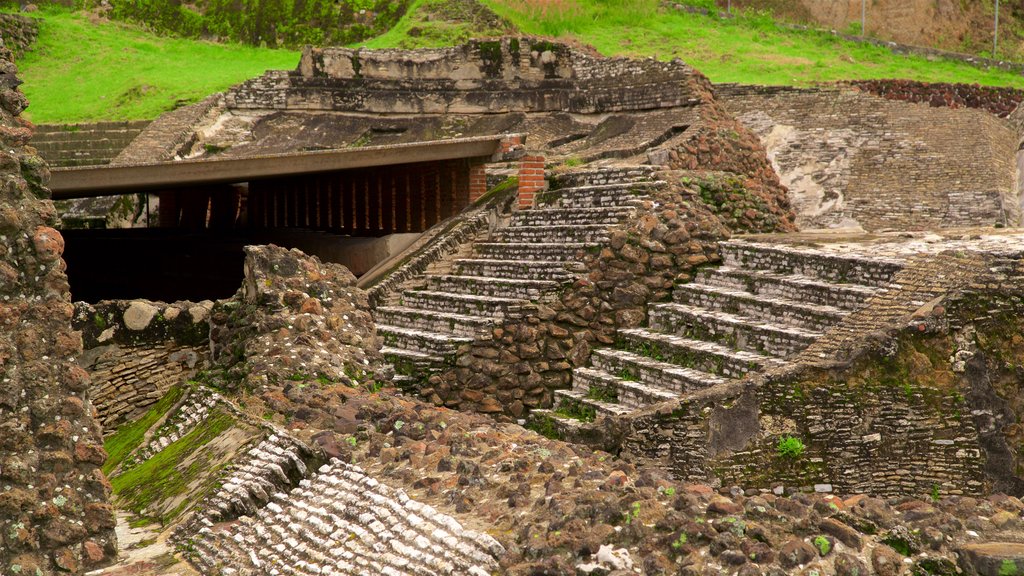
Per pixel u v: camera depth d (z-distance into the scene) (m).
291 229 19.38
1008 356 9.27
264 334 9.71
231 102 25.78
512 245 14.36
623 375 11.52
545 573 5.46
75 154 25.81
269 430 8.07
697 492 6.10
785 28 32.44
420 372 12.38
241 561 6.67
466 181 16.36
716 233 12.91
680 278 12.58
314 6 33.34
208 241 19.19
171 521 7.53
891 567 5.30
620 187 14.13
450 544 5.92
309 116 25.25
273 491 7.45
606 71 21.94
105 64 31.38
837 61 29.69
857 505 5.88
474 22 30.73
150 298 19.14
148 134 25.14
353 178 18.48
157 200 25.19
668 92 19.97
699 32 31.67
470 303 13.18
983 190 19.58
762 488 9.16
